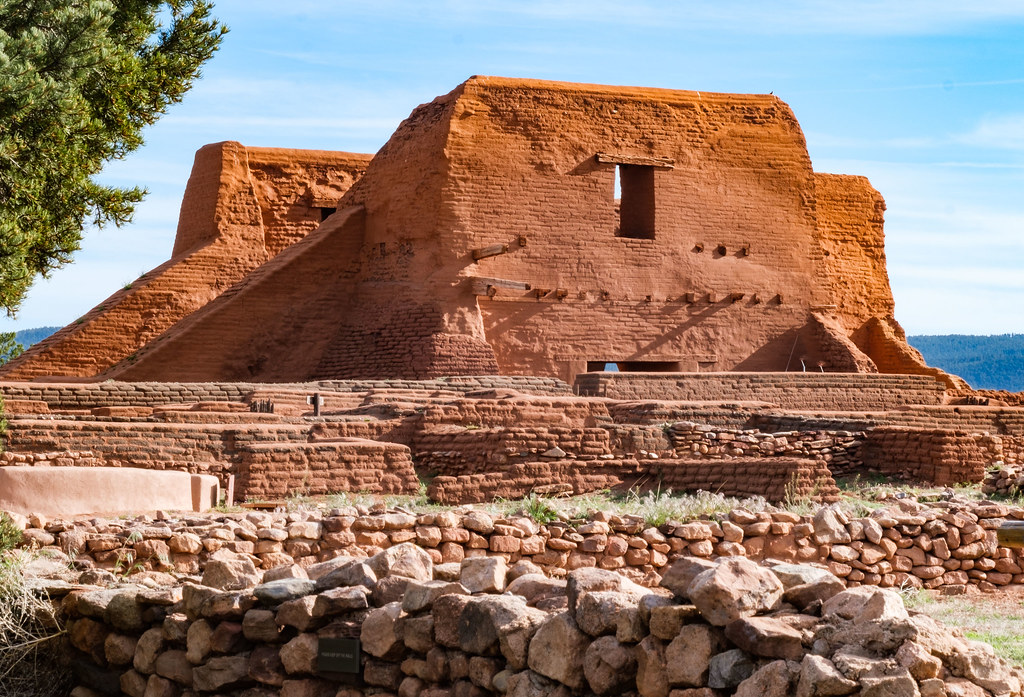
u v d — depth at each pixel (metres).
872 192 50.38
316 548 12.12
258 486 19.86
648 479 20.84
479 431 23.12
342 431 23.36
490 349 36.62
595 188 39.06
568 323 38.34
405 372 36.56
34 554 10.90
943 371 46.34
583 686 6.89
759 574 6.60
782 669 6.14
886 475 24.66
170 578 11.20
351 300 39.34
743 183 41.22
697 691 6.45
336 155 47.09
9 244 12.00
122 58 13.84
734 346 40.44
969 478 23.52
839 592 6.65
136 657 8.87
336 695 8.07
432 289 37.00
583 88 39.38
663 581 6.86
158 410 26.48
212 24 15.42
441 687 7.63
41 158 12.56
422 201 37.91
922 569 13.55
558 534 12.68
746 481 19.80
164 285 41.31
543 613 7.36
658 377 34.44
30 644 9.26
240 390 29.61
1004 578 13.83
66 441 20.50
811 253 42.00
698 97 41.06
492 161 37.97
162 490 15.95
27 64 11.59
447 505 19.16
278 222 45.75
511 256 37.88
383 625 7.86
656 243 39.75
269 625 8.24
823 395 36.69
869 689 5.92
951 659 6.29
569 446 22.75
